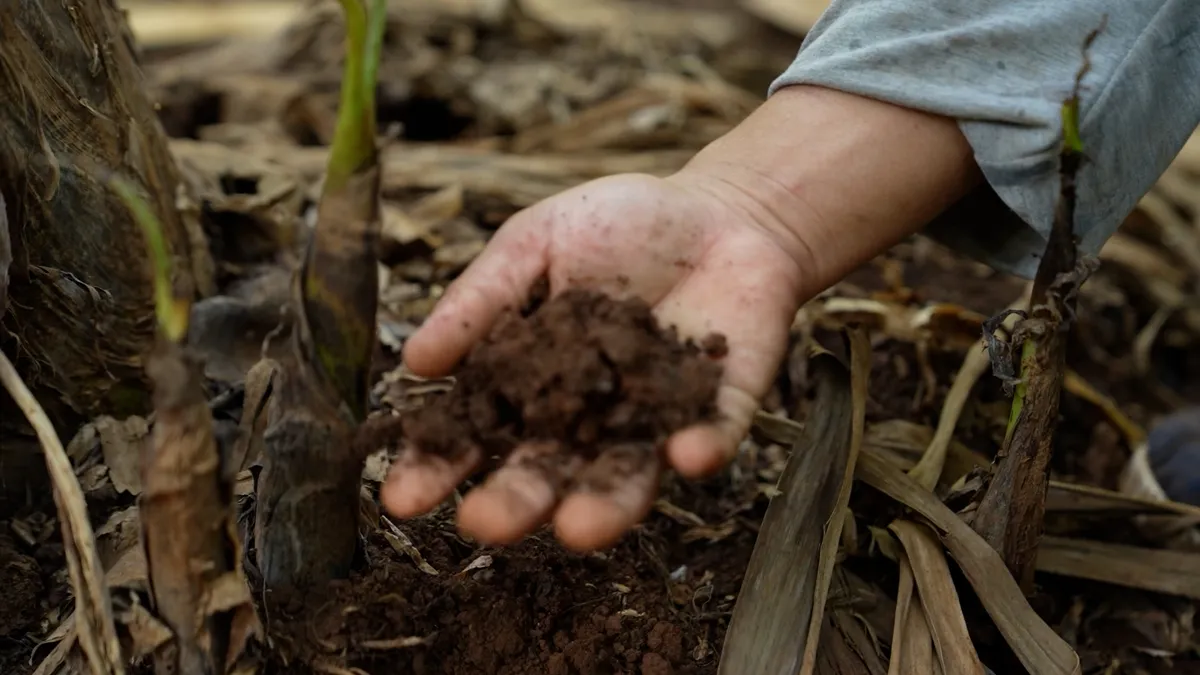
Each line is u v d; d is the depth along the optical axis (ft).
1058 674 1.92
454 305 1.86
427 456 1.78
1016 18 2.01
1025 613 1.97
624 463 1.73
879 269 3.20
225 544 1.70
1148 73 2.00
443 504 2.11
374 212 1.72
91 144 2.13
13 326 2.02
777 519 2.05
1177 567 2.24
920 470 2.24
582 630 1.93
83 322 2.12
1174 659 2.24
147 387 2.23
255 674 1.75
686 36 5.26
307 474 1.81
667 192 1.93
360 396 1.81
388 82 4.12
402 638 1.82
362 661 1.82
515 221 1.94
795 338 2.72
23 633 1.96
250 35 5.48
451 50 4.53
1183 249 3.65
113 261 2.16
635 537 2.17
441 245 2.96
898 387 2.66
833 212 2.00
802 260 1.99
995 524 2.03
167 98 3.82
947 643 1.96
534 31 4.80
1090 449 2.76
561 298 1.81
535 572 1.98
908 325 2.72
